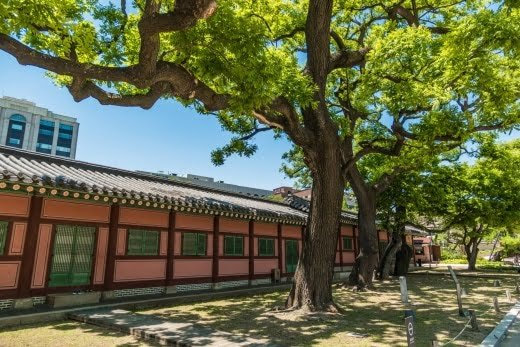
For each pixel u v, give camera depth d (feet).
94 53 29.09
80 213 39.81
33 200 35.83
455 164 80.69
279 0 42.70
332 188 36.22
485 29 24.30
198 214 53.21
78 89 21.58
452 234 123.24
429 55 32.14
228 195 68.03
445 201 76.28
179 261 49.49
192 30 24.90
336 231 36.52
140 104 24.52
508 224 80.43
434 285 63.57
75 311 33.22
